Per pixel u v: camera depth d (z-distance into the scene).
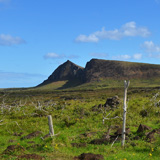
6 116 28.28
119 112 24.66
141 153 12.02
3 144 15.45
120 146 13.24
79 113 26.41
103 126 20.36
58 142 13.37
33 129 20.77
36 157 10.20
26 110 31.27
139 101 31.80
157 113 24.27
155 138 14.22
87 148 13.13
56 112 28.70
